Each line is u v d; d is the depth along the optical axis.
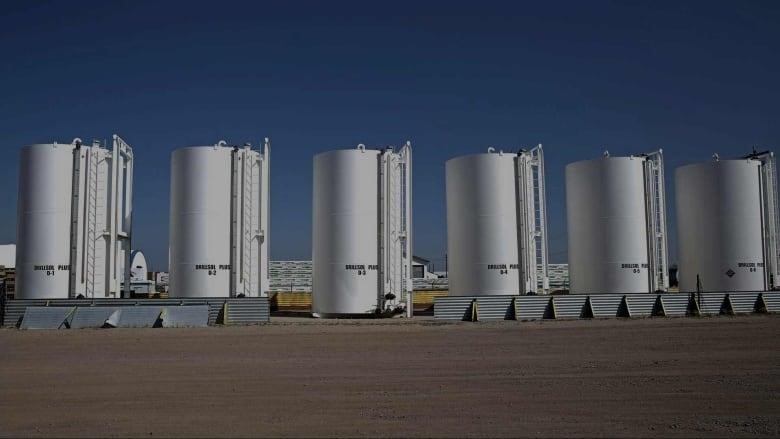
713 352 22.66
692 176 44.12
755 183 43.19
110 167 40.78
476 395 15.98
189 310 33.25
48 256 38.25
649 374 18.59
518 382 17.58
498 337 27.34
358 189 39.34
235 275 38.69
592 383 17.39
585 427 12.94
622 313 37.56
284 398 15.75
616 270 41.22
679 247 45.12
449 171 42.34
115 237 40.28
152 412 14.41
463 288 40.75
